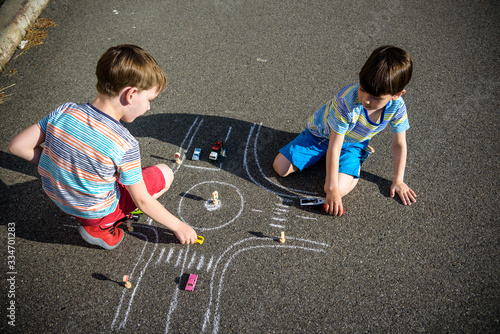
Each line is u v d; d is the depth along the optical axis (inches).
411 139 132.8
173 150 130.0
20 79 153.6
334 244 105.6
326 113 111.0
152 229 108.6
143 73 73.6
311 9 190.4
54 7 187.9
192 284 95.3
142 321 90.7
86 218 89.6
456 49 167.6
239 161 126.9
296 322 90.4
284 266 100.7
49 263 101.3
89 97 146.9
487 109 142.8
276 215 112.3
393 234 107.9
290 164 118.6
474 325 90.0
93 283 97.4
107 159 76.1
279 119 140.4
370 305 93.4
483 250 104.0
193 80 154.3
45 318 91.0
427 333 88.8
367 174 123.6
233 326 89.7
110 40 171.2
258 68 159.9
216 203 113.8
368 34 176.1
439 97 147.3
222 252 103.6
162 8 189.9
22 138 80.6
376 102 89.6
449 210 113.2
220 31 177.5
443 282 97.5
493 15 184.7
